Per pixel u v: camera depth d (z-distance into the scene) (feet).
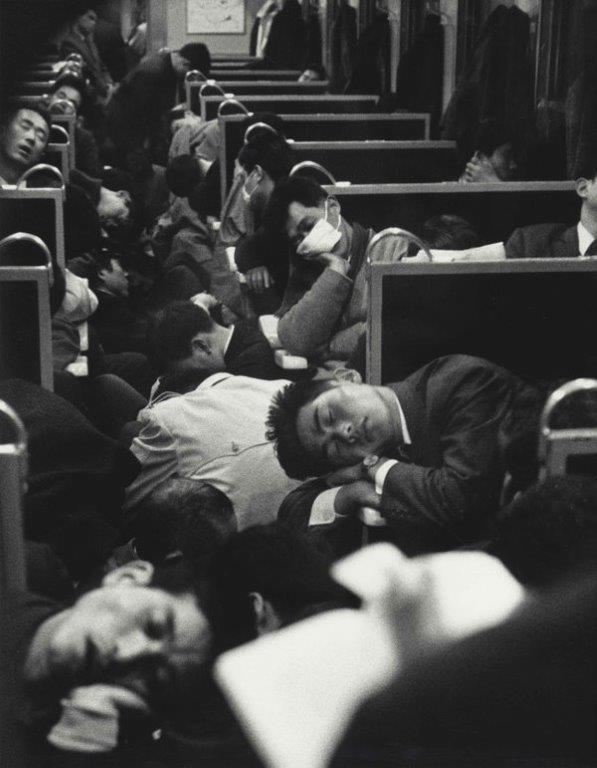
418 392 7.56
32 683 5.97
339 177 15.88
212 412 8.10
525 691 5.42
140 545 7.84
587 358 7.47
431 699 5.37
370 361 7.57
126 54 20.65
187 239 16.12
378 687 5.34
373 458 7.70
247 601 5.85
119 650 6.00
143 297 13.25
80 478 7.39
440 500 7.48
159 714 5.86
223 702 5.90
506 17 16.08
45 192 11.00
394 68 24.80
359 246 10.25
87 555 7.27
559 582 5.64
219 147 16.49
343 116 18.84
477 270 7.42
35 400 7.67
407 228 11.66
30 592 6.28
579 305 7.42
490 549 5.81
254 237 11.66
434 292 7.45
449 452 7.52
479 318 7.47
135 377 11.30
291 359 9.66
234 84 24.89
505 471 7.47
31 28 9.20
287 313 9.87
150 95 19.26
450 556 5.67
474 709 5.36
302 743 5.26
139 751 5.84
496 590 5.51
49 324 8.05
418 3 22.82
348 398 7.59
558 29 15.10
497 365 7.48
